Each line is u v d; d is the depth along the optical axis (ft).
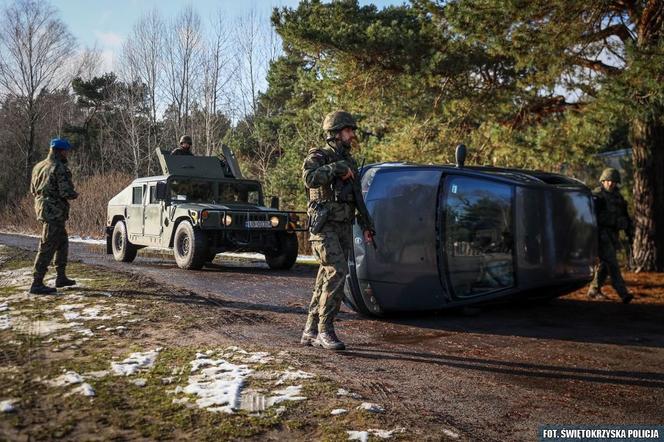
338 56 36.76
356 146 44.34
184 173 36.68
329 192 15.03
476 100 36.47
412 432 9.19
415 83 35.01
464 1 30.53
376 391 11.31
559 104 37.60
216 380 11.48
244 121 108.37
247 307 21.33
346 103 39.65
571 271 18.48
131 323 17.24
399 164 20.22
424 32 35.19
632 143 36.52
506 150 36.22
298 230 34.96
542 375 12.97
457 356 14.61
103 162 137.80
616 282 23.80
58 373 11.75
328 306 14.89
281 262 35.37
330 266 14.92
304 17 38.83
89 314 18.40
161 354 13.61
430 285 19.02
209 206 33.76
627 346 15.94
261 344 15.29
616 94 28.81
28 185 140.87
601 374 13.11
